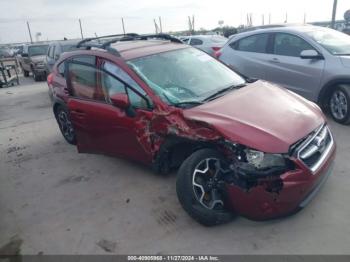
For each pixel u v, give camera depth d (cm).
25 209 393
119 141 403
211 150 311
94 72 419
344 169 399
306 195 292
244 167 286
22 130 714
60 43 1156
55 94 555
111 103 402
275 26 702
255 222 320
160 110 346
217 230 315
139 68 386
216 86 396
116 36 539
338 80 530
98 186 424
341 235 293
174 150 358
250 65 691
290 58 614
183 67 414
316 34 604
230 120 309
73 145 584
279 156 282
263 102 348
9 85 1445
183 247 299
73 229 343
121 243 313
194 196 308
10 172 502
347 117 531
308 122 317
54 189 432
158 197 380
